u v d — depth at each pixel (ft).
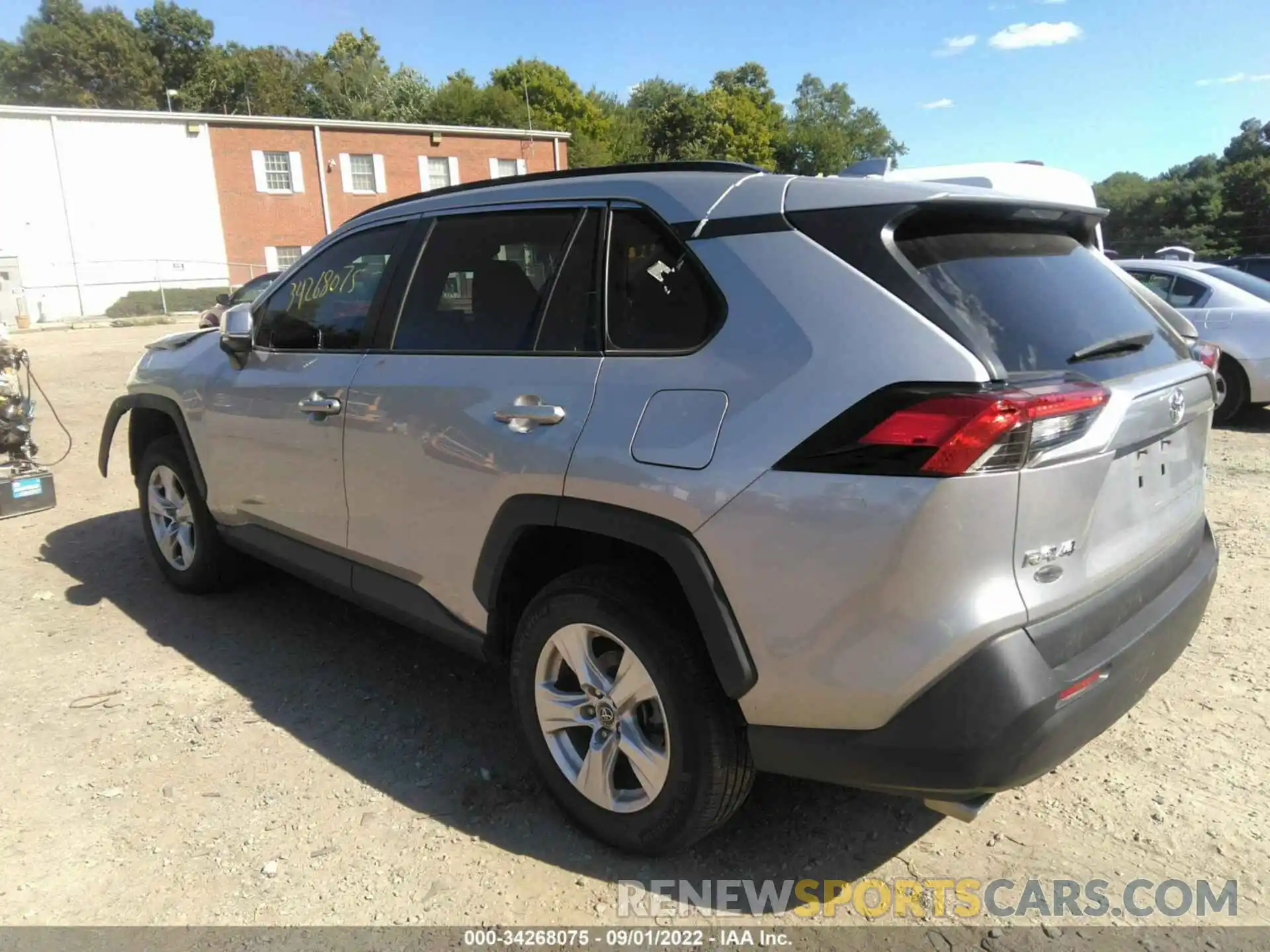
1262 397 25.90
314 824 8.99
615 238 8.52
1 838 8.77
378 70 172.35
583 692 8.37
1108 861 8.23
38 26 176.14
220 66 189.78
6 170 83.66
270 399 11.69
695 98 180.24
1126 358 7.69
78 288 87.81
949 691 6.30
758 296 7.29
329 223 100.37
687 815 7.71
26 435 20.17
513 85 181.88
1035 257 7.93
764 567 6.81
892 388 6.38
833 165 207.21
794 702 6.93
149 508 15.28
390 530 10.13
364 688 11.85
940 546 6.18
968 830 8.74
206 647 13.09
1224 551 15.97
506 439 8.54
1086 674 6.63
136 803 9.33
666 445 7.34
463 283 9.80
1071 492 6.51
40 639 13.35
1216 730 10.28
